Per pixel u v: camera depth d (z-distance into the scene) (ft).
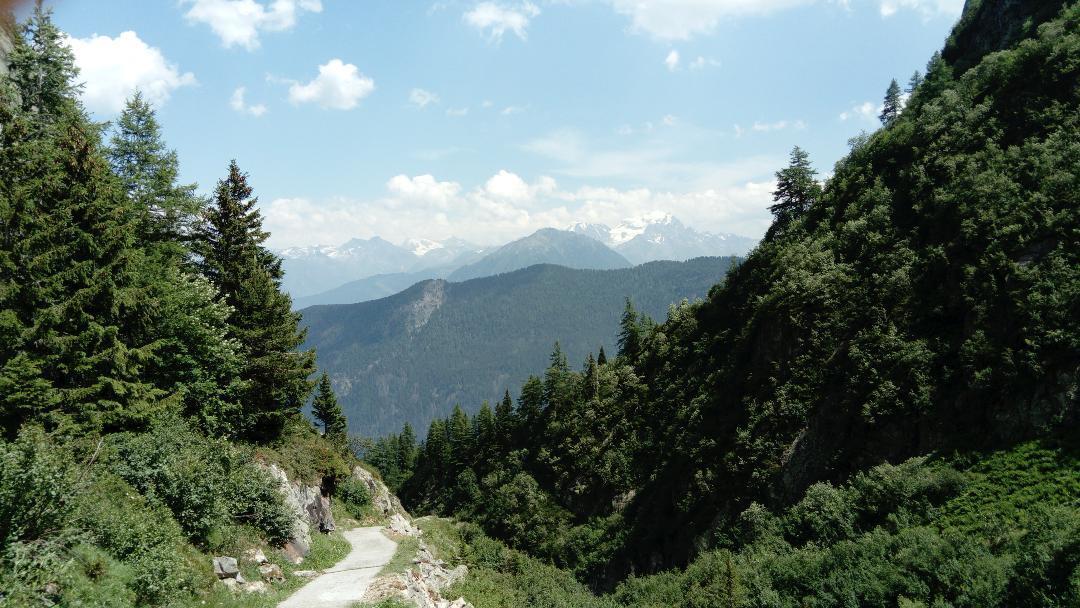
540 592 174.40
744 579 125.90
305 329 115.65
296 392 113.09
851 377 168.45
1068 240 133.90
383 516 161.89
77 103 95.76
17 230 61.26
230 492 70.59
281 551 75.00
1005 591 79.71
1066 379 115.44
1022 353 125.59
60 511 39.47
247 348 103.19
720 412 215.10
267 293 106.22
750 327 226.58
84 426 59.31
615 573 220.02
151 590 43.34
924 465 129.08
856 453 156.35
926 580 91.81
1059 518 89.66
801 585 111.55
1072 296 122.93
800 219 262.47
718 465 192.65
